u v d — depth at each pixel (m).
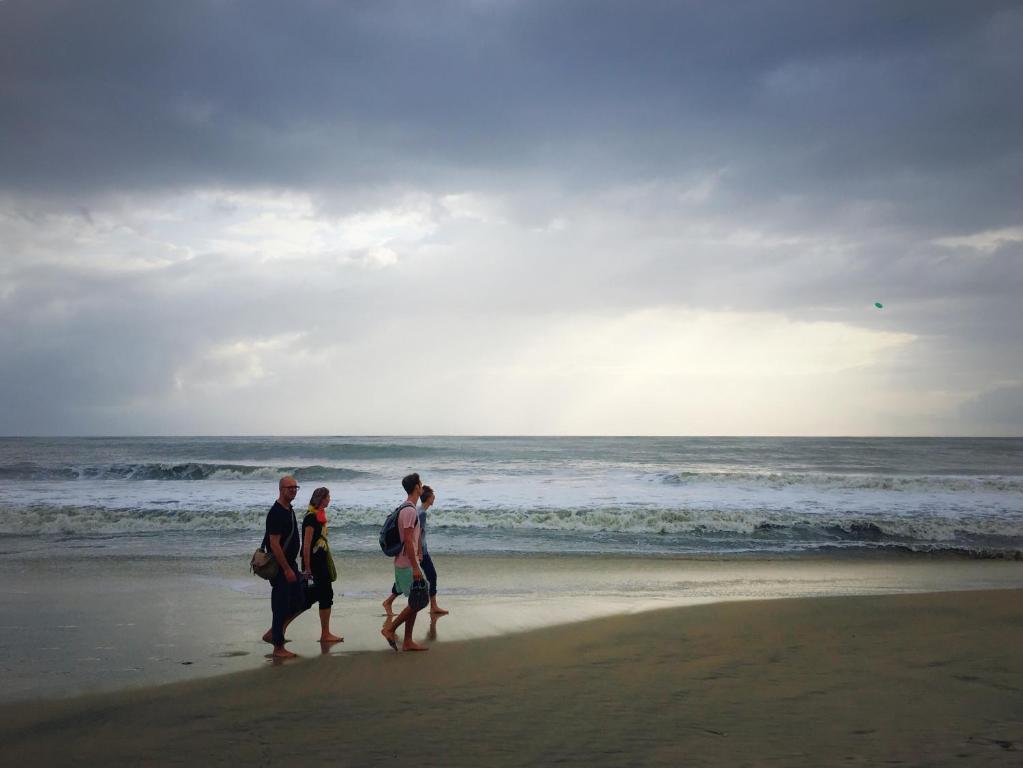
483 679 5.54
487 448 57.41
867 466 40.72
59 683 5.72
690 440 95.94
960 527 15.66
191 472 28.94
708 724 4.29
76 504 18.08
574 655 6.32
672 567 12.10
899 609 8.23
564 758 3.76
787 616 7.89
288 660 6.34
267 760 3.87
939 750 3.77
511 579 10.95
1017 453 53.53
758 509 17.25
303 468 28.64
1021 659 5.89
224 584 10.25
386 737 4.19
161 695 5.34
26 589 9.88
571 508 17.05
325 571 7.00
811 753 3.76
